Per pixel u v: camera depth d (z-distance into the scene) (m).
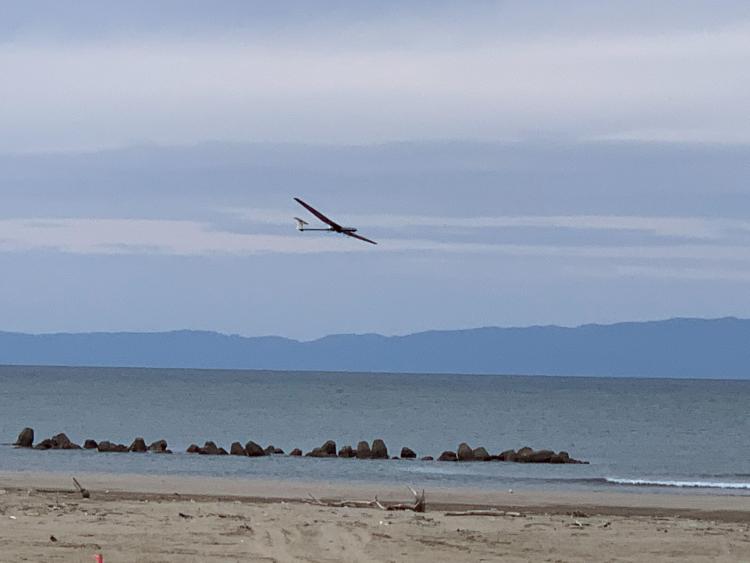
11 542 22.09
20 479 39.62
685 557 22.78
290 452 67.19
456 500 35.78
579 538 24.81
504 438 88.56
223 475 48.31
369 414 118.94
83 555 20.80
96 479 40.69
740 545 24.36
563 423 110.19
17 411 109.00
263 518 26.53
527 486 45.00
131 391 170.75
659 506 35.34
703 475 54.62
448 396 179.38
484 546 23.27
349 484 42.88
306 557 21.44
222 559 20.94
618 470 57.09
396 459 62.03
